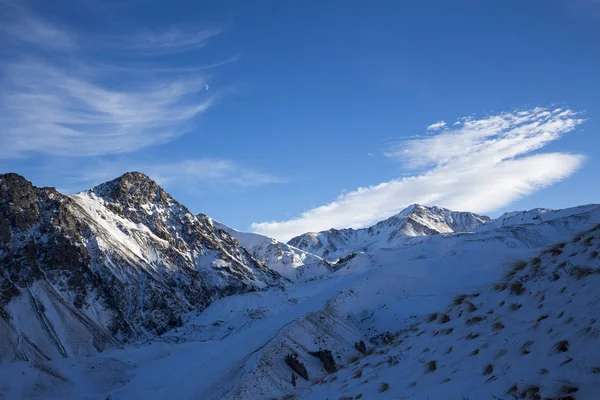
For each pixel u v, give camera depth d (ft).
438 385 41.78
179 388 213.25
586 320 36.42
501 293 52.42
